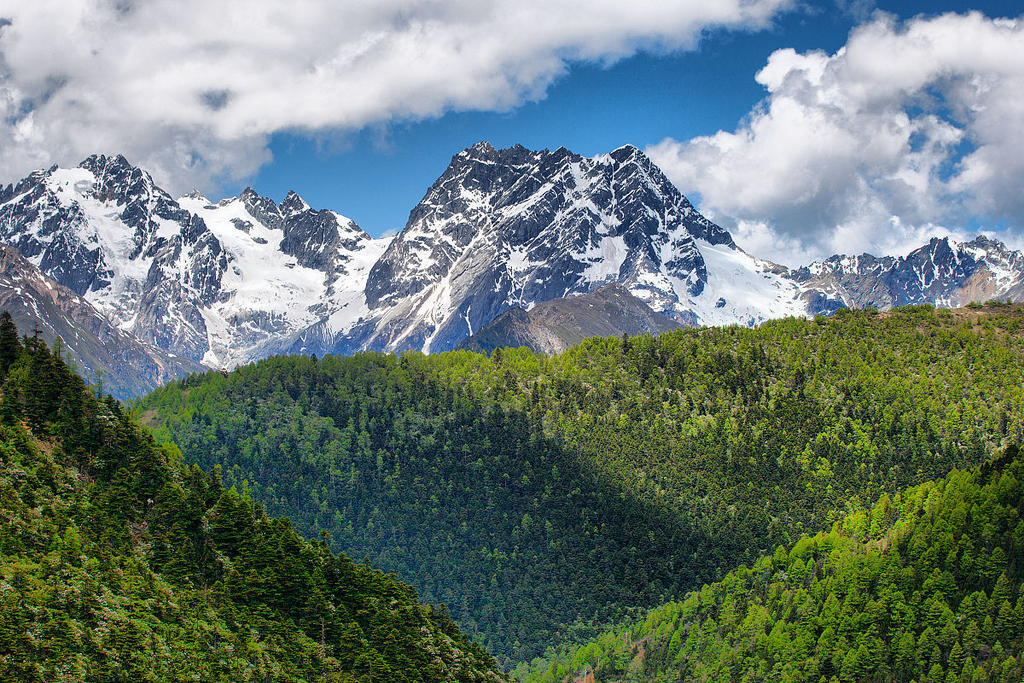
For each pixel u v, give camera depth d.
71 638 185.88
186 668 192.62
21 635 180.25
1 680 171.88
